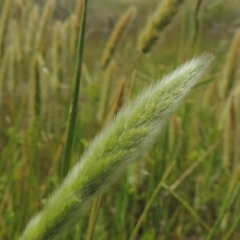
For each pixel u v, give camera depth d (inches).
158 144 24.5
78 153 22.5
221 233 23.8
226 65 21.5
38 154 24.8
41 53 25.2
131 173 21.6
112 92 22.3
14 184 22.8
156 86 9.9
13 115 25.6
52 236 9.9
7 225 21.5
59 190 10.1
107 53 22.9
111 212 25.8
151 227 24.5
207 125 30.4
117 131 9.8
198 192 24.5
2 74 24.9
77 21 23.4
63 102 24.4
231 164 18.7
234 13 30.2
